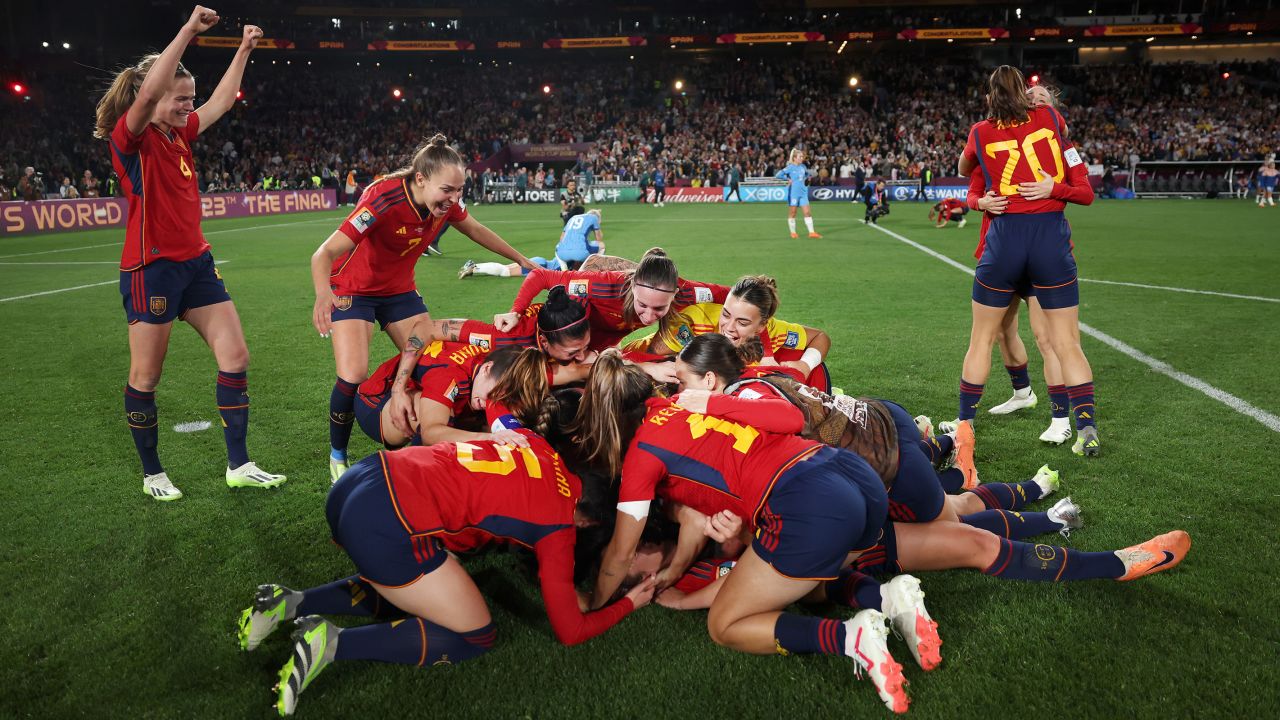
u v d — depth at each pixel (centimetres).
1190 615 260
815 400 278
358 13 4097
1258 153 2902
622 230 1775
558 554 243
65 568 303
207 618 271
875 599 251
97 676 240
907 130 3550
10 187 2600
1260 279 947
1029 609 267
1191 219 1869
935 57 4172
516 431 262
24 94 3278
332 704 227
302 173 3372
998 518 304
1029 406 482
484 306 834
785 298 859
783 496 242
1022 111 395
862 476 252
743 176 3269
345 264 386
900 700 214
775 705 224
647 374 300
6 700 229
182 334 707
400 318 402
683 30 4097
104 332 731
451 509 238
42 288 992
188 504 361
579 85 4238
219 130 3562
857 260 1189
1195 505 340
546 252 1362
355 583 263
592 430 273
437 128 3941
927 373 559
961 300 839
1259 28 3534
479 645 245
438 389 310
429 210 367
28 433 456
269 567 305
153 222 347
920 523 282
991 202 401
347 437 391
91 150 3253
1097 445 400
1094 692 225
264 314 809
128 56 3769
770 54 4350
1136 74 3797
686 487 259
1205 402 477
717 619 248
